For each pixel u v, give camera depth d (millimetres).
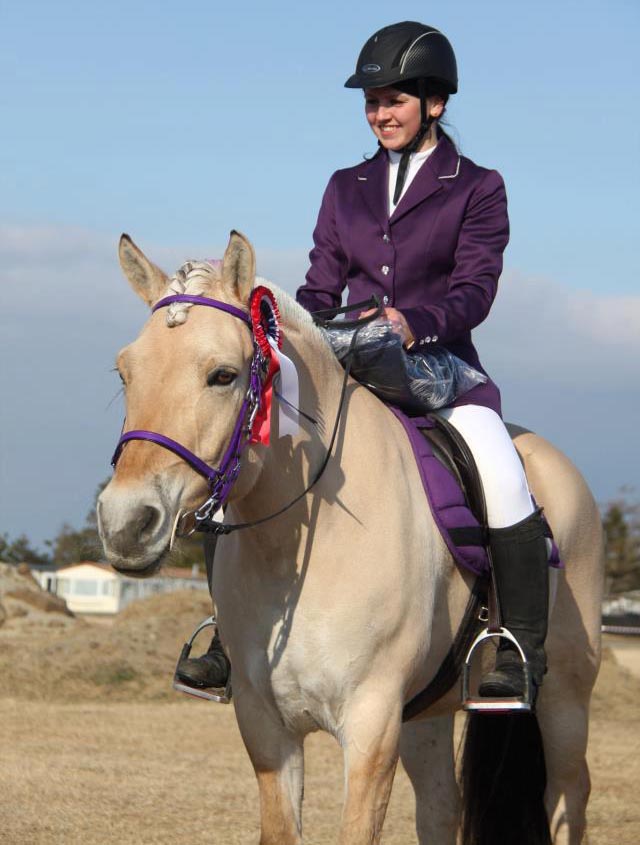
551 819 5590
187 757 9898
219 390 3861
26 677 14219
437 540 4730
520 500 5023
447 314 4965
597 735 12234
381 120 5395
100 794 8023
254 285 4289
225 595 4566
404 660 4453
